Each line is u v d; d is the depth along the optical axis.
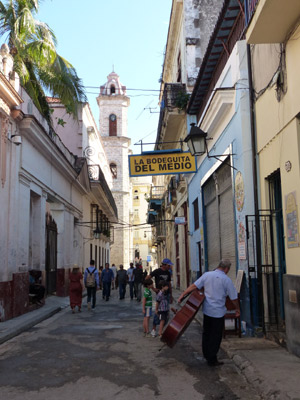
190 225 18.25
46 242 17.70
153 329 9.09
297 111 6.44
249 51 9.04
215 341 6.39
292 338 6.52
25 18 14.07
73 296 13.87
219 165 11.52
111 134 54.78
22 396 5.05
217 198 12.47
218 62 12.20
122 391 5.21
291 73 6.65
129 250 53.28
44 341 8.59
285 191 6.94
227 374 5.94
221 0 18.11
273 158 7.70
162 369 6.24
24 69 14.50
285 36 6.77
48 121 17.75
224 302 6.52
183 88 17.77
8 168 11.92
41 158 15.39
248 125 9.02
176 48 21.09
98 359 6.91
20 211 12.85
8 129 11.93
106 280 18.58
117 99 55.38
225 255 11.62
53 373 6.06
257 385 5.21
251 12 7.28
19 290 12.19
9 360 6.93
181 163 12.09
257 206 8.52
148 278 9.23
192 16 17.98
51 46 15.02
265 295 8.16
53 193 17.38
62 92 16.02
